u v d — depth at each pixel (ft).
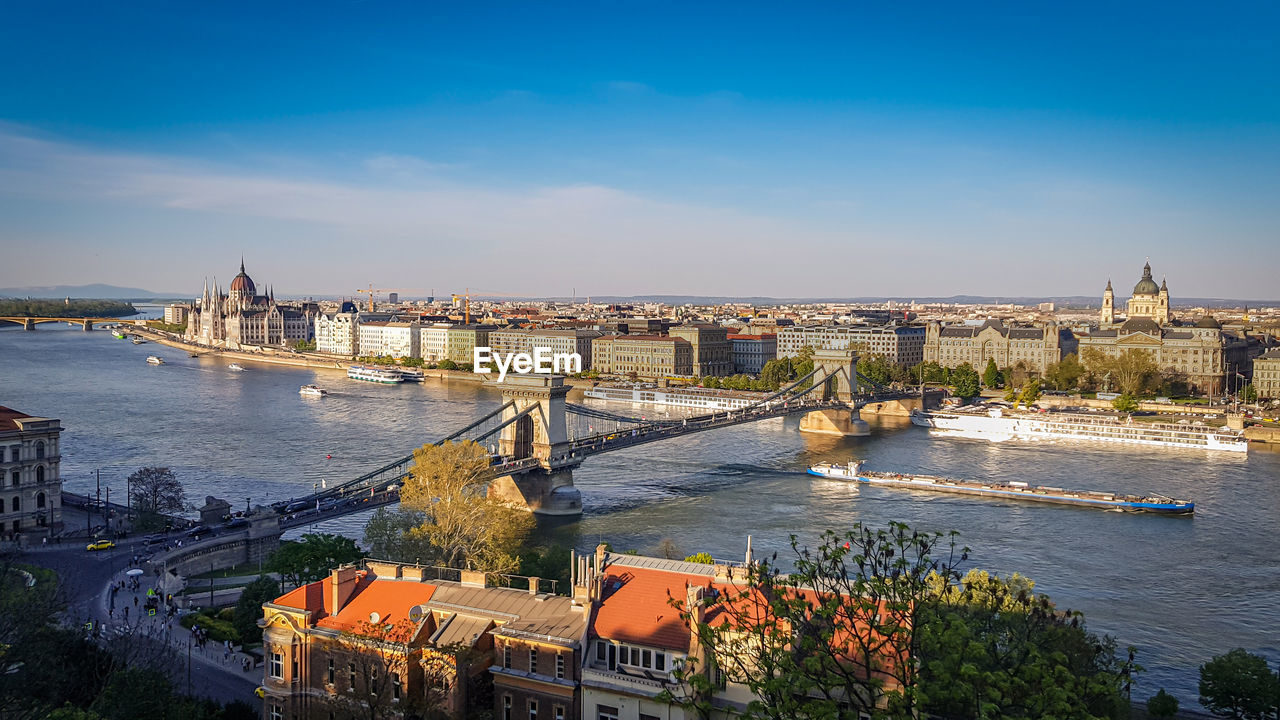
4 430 641.40
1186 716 378.73
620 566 301.02
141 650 380.37
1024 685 229.86
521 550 546.67
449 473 558.15
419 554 457.68
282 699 300.61
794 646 249.55
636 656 266.98
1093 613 516.32
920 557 261.85
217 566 590.55
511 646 278.05
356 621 296.30
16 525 644.69
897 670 239.91
